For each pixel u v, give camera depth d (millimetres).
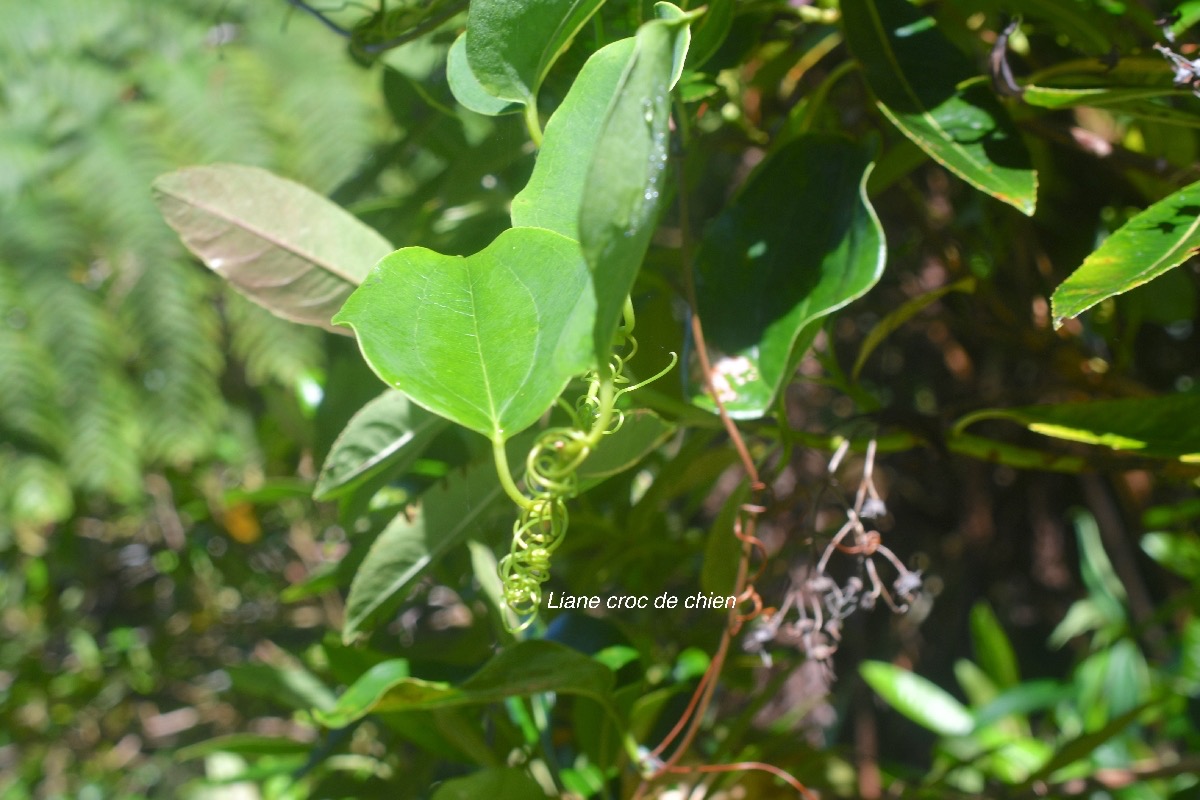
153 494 2736
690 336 720
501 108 638
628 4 696
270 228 737
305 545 2375
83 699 2617
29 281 2668
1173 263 614
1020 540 2863
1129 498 1985
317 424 928
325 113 2584
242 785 1613
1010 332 1129
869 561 765
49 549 2846
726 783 894
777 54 1063
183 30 2783
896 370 2100
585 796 875
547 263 546
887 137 981
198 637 2525
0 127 2764
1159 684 1518
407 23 803
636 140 496
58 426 2666
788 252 715
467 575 1028
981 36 1016
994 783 1238
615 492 1023
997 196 701
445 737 861
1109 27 840
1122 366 1104
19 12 2822
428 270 551
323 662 1436
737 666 1109
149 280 2695
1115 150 911
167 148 2709
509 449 746
